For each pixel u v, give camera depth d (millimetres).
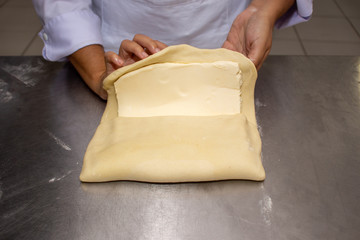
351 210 600
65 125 788
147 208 607
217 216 591
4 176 666
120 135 693
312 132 766
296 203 612
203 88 727
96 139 723
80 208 608
